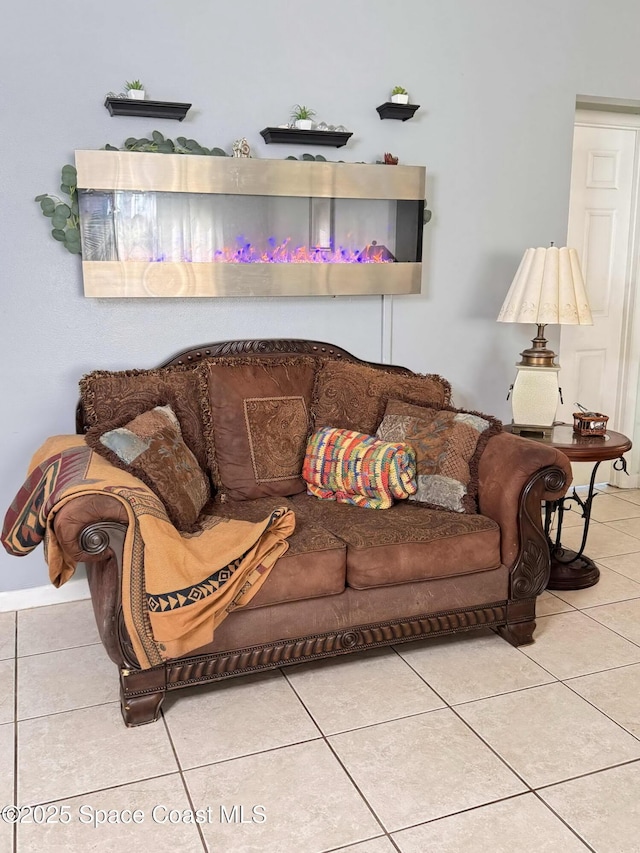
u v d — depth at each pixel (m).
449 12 3.28
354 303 3.33
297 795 1.87
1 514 2.91
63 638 2.69
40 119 2.71
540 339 3.21
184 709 2.25
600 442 2.99
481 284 3.58
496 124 3.46
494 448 2.67
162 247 2.87
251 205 2.98
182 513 2.37
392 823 1.78
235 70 2.96
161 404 2.71
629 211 4.22
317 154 3.15
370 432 3.03
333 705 2.27
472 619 2.56
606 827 1.76
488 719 2.19
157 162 2.75
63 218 2.74
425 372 3.55
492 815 1.80
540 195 3.62
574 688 2.36
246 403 2.88
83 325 2.89
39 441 2.91
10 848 1.71
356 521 2.54
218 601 2.14
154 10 2.80
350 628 2.40
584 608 2.93
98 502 2.00
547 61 3.51
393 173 3.14
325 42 3.08
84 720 2.19
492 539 2.54
